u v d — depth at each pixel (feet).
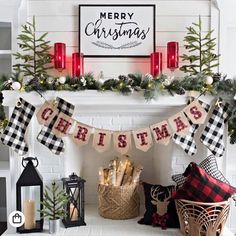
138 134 9.39
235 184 10.61
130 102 9.52
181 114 9.39
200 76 9.43
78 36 10.34
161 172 10.71
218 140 9.58
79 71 9.98
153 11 10.30
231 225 10.56
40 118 9.49
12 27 10.20
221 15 10.21
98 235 9.13
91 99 9.53
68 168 10.28
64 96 9.53
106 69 10.40
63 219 9.84
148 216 9.79
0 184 12.31
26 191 9.87
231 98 9.56
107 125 10.17
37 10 10.30
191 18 10.30
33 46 10.30
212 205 8.34
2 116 10.09
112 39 10.35
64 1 10.30
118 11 10.31
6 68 12.23
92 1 10.30
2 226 11.52
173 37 10.36
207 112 9.56
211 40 9.77
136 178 10.37
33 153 9.97
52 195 10.03
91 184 11.68
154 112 9.98
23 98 9.58
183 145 9.62
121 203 10.12
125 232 9.30
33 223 9.43
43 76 9.70
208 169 9.25
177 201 8.82
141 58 10.39
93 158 11.57
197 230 8.45
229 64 10.81
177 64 9.98
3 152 12.43
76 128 9.46
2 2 10.12
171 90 9.36
